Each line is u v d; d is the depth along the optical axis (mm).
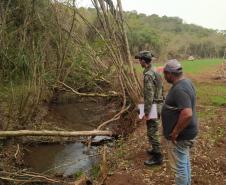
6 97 11422
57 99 14828
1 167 7863
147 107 6625
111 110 13484
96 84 14672
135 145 8344
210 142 7957
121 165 7227
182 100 4949
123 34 12219
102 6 11961
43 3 12648
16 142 9453
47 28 12578
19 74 12102
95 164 8117
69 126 11703
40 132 7750
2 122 10266
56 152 9234
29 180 7020
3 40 11234
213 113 10445
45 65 13250
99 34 12219
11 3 12359
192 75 19109
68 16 13602
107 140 9938
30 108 11133
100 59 14562
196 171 6609
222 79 17562
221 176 6492
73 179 7441
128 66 12133
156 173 6656
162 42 33531
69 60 14477
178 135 5137
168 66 5109
